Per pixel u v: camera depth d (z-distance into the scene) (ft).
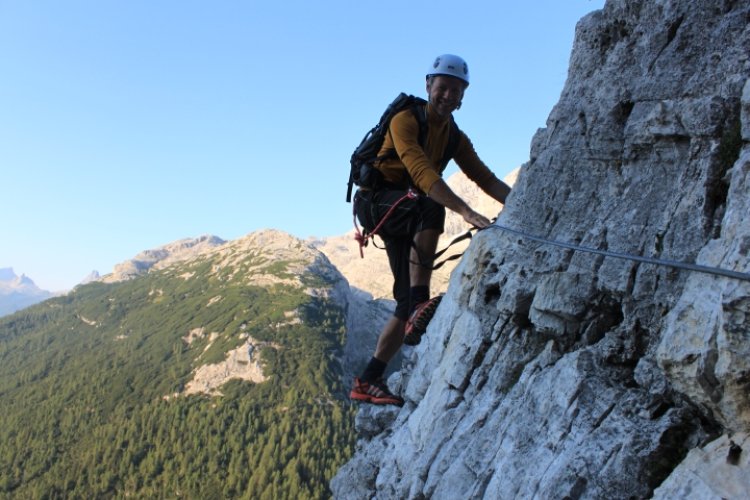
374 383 25.66
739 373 11.03
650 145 17.20
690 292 12.84
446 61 20.20
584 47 21.03
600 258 17.26
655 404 14.23
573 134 20.12
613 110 18.52
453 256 22.61
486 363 20.61
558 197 19.98
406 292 23.17
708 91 15.96
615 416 14.57
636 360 15.64
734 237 12.36
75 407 544.21
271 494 378.12
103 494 407.23
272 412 492.13
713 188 14.88
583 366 16.10
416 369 26.18
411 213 21.20
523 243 20.51
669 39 17.58
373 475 27.12
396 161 21.31
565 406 15.80
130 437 471.21
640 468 13.34
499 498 16.17
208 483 400.47
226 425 478.59
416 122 20.63
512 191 22.53
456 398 21.44
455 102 20.52
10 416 547.90
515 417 17.53
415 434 23.09
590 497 13.76
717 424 12.66
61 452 472.44
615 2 19.83
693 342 12.30
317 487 391.04
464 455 18.89
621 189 18.04
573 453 14.66
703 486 11.51
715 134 15.20
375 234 22.47
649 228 16.38
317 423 483.51
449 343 23.34
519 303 19.47
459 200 20.71
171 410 507.30
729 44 15.97
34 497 398.83
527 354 19.43
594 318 17.29
